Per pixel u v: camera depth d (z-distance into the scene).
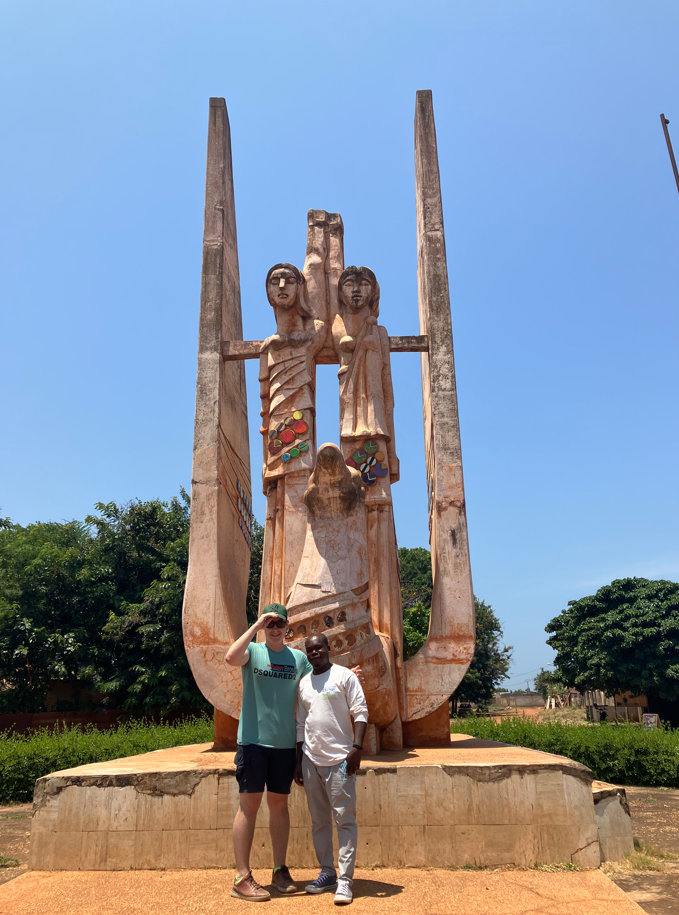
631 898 3.97
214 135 8.21
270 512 7.29
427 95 8.18
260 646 4.20
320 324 7.71
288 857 4.54
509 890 3.93
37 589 21.09
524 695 51.28
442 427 7.02
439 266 7.57
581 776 4.68
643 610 24.25
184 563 21.36
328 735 3.86
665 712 25.12
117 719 19.59
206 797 4.68
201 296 7.63
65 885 4.17
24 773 9.74
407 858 4.49
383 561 6.80
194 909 3.63
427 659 6.46
